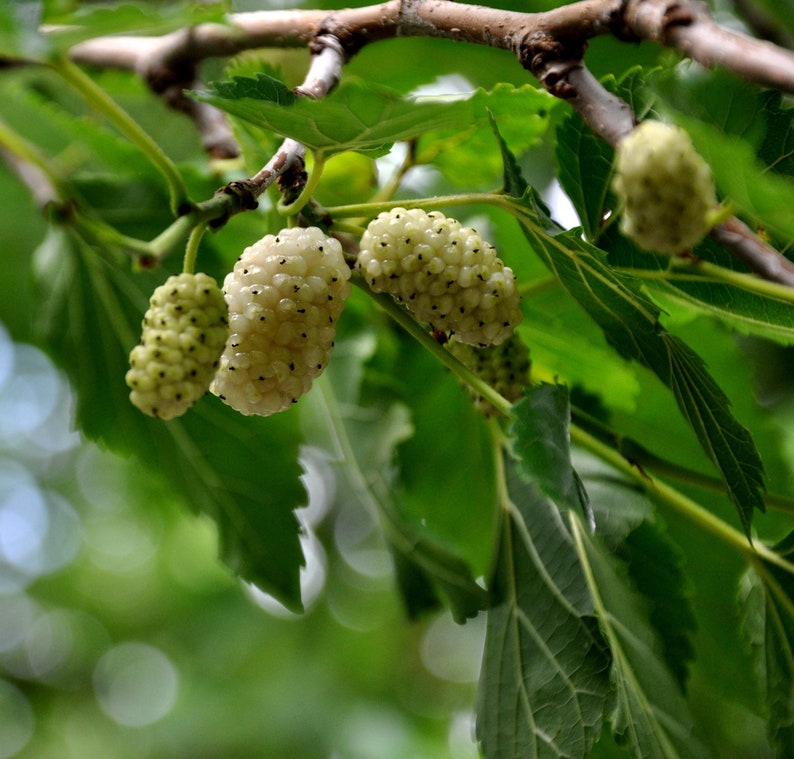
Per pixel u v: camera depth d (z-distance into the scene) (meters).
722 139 0.32
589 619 0.37
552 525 0.39
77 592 1.14
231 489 0.41
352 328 0.42
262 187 0.35
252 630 0.95
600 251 0.35
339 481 0.77
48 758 1.11
